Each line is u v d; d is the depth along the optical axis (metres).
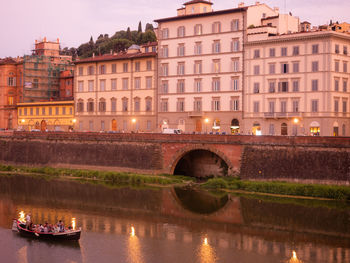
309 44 98.50
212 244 55.16
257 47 104.81
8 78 167.62
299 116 99.12
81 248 54.31
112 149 100.12
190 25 115.06
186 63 115.75
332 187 72.50
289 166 78.50
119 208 72.81
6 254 52.62
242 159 83.19
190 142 89.44
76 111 136.50
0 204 76.12
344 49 99.62
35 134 113.62
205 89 112.81
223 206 71.75
